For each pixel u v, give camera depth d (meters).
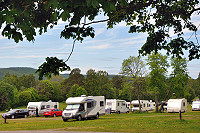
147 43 9.80
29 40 4.80
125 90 48.28
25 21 4.82
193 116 29.53
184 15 9.09
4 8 4.89
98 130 14.92
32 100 87.06
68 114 26.02
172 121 20.55
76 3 4.38
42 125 20.75
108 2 4.33
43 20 6.91
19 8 4.79
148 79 45.81
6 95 74.00
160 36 9.68
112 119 27.19
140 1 8.55
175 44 9.63
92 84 93.69
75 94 90.75
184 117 27.55
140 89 49.16
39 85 94.25
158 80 44.53
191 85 139.75
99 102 29.67
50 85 94.50
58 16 4.50
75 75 102.75
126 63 44.97
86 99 27.66
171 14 9.22
